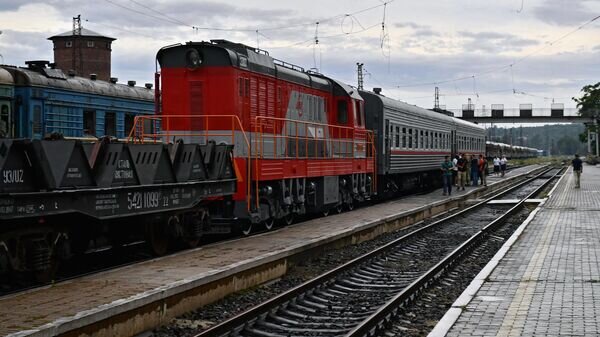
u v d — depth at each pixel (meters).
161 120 18.53
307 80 23.12
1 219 9.75
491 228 22.58
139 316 9.20
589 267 13.55
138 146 12.87
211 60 18.03
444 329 8.75
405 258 17.47
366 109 30.33
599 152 122.88
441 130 42.50
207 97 18.03
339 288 13.09
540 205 29.61
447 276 14.60
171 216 14.55
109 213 11.98
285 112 21.12
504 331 8.67
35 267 10.91
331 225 20.28
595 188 43.16
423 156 37.91
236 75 18.08
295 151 21.05
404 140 34.09
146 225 14.08
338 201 24.81
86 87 27.92
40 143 10.38
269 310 10.58
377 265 15.96
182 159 14.55
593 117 97.75
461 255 17.00
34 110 25.22
